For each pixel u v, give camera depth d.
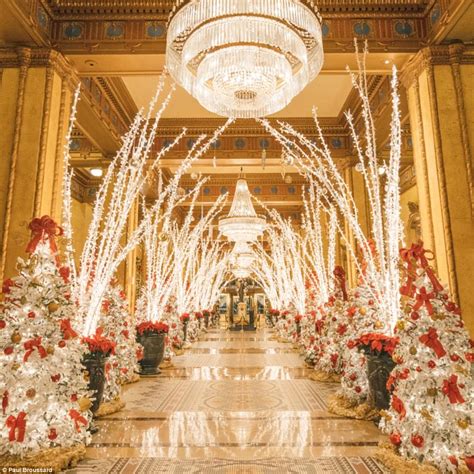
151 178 12.39
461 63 6.73
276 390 6.21
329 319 7.04
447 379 3.20
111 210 5.19
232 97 5.29
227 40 4.22
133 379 6.79
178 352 10.30
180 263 11.01
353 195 11.23
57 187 6.75
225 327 21.55
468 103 6.61
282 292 14.23
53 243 3.90
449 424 3.14
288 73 4.81
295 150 11.86
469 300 6.07
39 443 3.34
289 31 4.37
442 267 6.38
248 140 12.01
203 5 4.16
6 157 6.42
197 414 4.92
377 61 7.29
